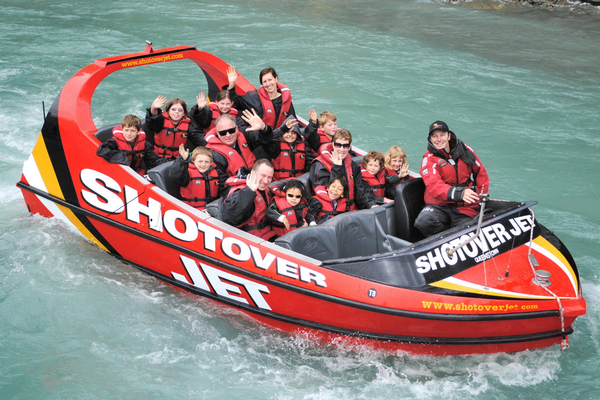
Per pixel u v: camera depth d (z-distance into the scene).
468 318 3.36
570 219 5.40
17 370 3.47
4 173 6.18
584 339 3.83
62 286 4.31
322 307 3.60
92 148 4.33
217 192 4.45
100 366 3.54
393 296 3.44
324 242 3.89
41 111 8.09
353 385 3.46
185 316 4.07
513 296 3.43
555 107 8.65
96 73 4.63
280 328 3.91
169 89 9.12
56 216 4.89
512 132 7.65
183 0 16.41
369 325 3.55
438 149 3.98
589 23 14.52
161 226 4.12
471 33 13.44
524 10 16.08
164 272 4.31
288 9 15.73
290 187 4.05
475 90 9.39
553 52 11.84
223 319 4.05
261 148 5.18
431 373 3.56
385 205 4.23
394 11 15.88
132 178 4.19
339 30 13.38
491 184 6.18
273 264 3.67
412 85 9.55
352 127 7.73
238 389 3.40
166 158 4.90
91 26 13.12
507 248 3.79
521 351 3.63
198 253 3.98
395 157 4.59
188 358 3.66
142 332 3.88
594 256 4.74
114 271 4.53
